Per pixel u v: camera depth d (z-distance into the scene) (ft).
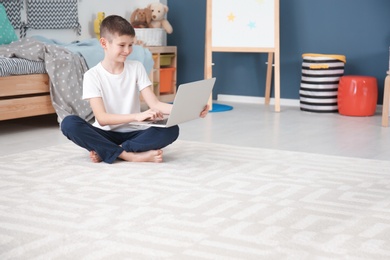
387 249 5.16
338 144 10.16
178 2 17.12
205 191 6.96
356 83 13.51
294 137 10.80
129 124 8.73
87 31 15.80
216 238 5.38
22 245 5.16
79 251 5.04
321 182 7.45
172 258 4.89
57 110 11.48
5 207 6.28
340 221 5.91
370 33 14.65
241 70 16.43
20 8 13.88
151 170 7.98
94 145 8.28
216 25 14.60
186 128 11.62
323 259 4.91
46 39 12.98
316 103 14.20
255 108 14.97
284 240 5.35
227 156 8.95
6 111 10.85
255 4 14.25
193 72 17.17
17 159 8.66
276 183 7.37
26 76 11.14
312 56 14.15
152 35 15.94
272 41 14.23
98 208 6.25
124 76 8.64
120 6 16.66
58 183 7.29
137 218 5.92
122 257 4.91
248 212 6.16
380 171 8.09
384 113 12.19
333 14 15.01
